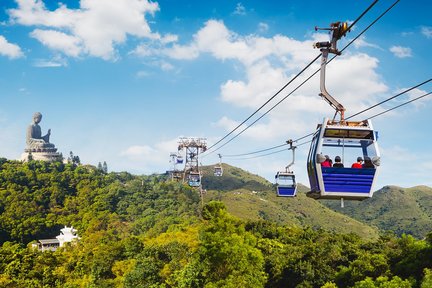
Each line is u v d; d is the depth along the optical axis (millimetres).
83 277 97125
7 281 81938
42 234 175625
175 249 87625
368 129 21328
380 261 66812
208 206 98875
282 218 189250
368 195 21141
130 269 86250
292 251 90062
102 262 94688
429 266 61219
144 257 85938
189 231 105875
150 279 80438
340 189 21250
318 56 20984
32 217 178500
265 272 84375
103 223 173250
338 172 21219
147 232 149625
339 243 97000
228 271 71125
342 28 19781
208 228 84562
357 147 21438
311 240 105250
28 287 83938
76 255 112375
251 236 87562
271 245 97875
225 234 79375
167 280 78750
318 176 21281
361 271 67250
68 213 194000
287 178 42969
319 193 21328
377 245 87812
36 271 89875
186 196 195875
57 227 181875
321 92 21281
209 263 73062
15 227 169875
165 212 170875
